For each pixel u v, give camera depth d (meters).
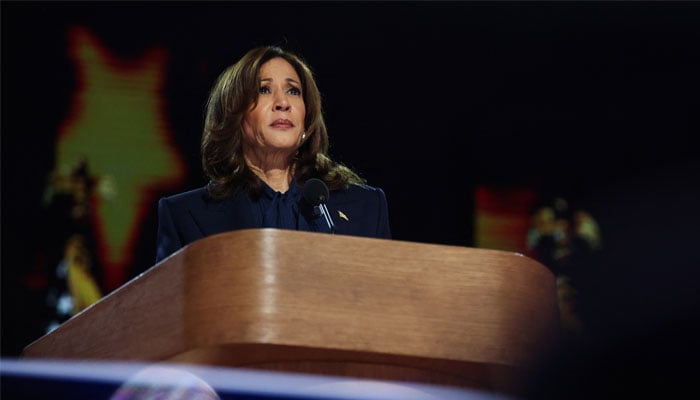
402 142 13.87
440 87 14.09
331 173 5.80
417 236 13.73
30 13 12.37
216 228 5.35
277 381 4.23
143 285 4.35
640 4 14.30
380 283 4.14
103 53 12.56
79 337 4.73
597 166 14.43
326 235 4.12
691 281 14.29
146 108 12.62
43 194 12.12
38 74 12.31
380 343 4.07
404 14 13.93
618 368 7.38
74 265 12.02
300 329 3.98
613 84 14.58
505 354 4.24
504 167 14.16
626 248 14.29
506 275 4.34
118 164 12.41
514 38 14.32
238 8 13.16
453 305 4.21
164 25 12.84
